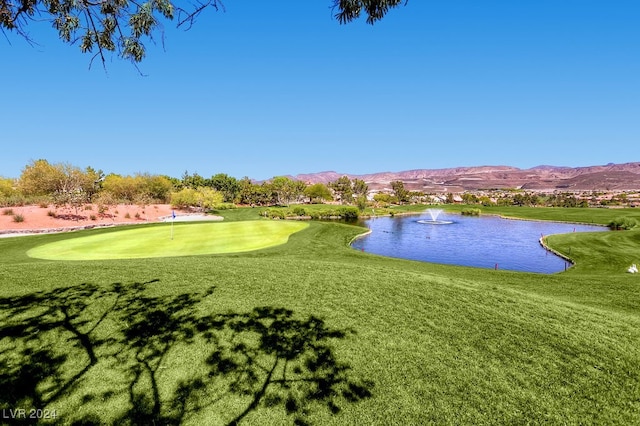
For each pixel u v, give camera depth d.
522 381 6.09
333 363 6.58
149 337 7.27
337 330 7.80
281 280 11.00
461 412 5.36
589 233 37.91
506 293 10.29
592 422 5.16
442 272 16.17
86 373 6.05
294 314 8.56
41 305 8.46
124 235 27.41
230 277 11.18
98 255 18.75
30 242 23.88
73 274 10.97
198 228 31.94
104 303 8.75
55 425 4.91
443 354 6.90
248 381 6.02
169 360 6.52
